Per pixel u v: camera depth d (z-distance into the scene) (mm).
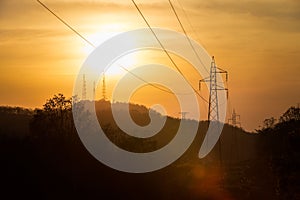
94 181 34344
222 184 49562
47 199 28562
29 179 29484
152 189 38562
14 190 28344
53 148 35344
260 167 68625
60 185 30953
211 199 37812
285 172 57000
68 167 33438
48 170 31703
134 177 39062
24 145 33531
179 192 40156
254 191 42594
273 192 41312
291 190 41250
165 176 46219
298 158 69188
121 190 35438
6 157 31047
